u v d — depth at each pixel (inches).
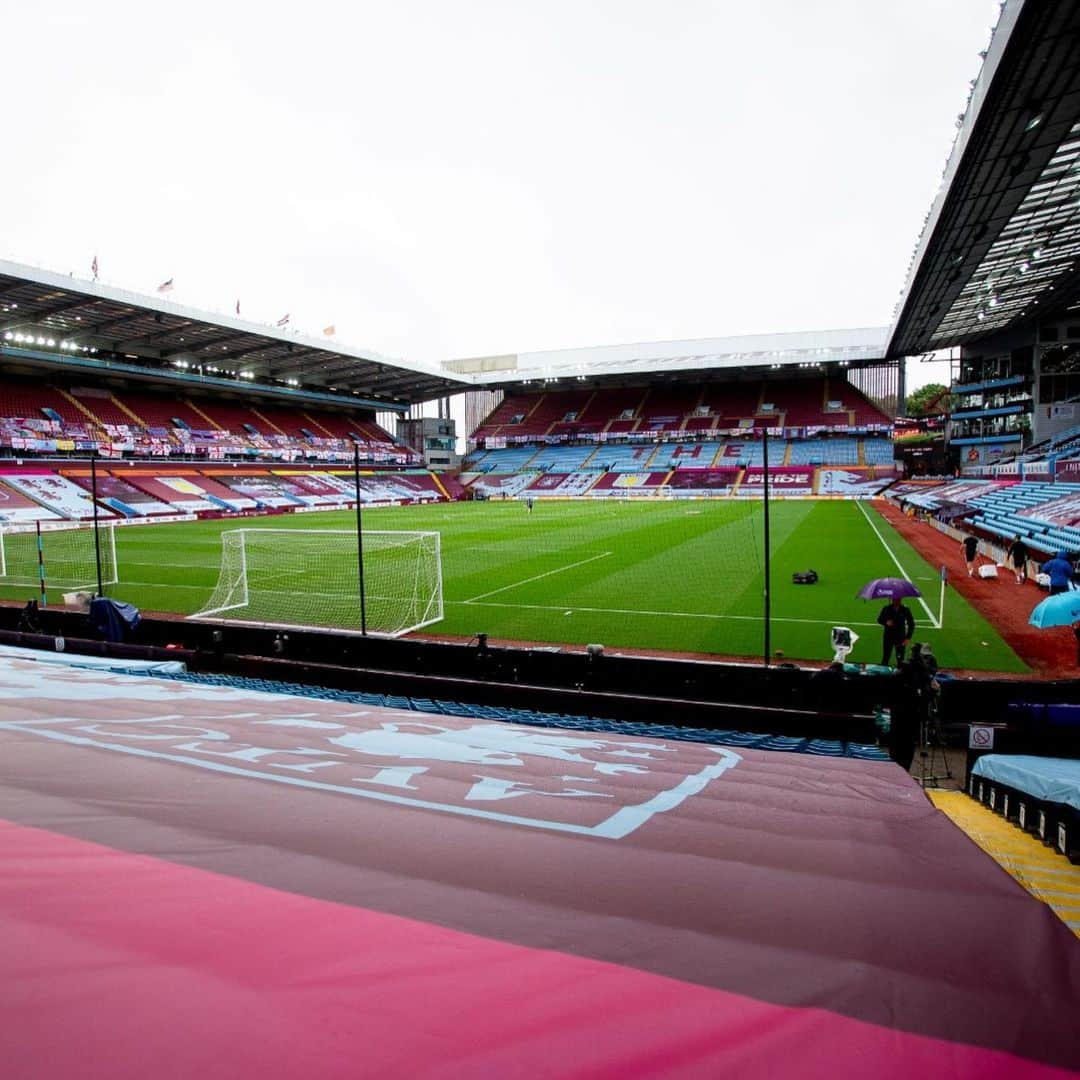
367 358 2063.2
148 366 1875.0
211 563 894.4
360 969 54.6
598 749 184.5
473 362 3009.4
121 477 1724.9
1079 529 688.4
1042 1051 49.5
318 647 436.1
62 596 669.3
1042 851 170.7
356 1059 42.4
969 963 62.9
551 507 1910.7
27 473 1567.4
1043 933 70.7
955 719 301.4
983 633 487.8
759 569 777.6
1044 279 1300.4
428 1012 48.6
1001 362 1779.0
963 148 725.3
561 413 3002.0
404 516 1646.2
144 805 97.1
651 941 63.7
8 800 96.0
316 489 2100.1
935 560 824.9
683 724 294.8
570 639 497.4
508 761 153.8
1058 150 733.9
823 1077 43.9
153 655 412.8
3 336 1583.4
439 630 528.4
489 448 3002.0
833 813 121.0
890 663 413.1
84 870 71.7
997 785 220.4
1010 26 536.1
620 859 87.1
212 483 1877.5
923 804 133.6
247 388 2159.2
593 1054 44.4
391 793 114.3
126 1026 44.4
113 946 55.6
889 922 71.1
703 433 2637.8
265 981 51.6
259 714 204.7
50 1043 41.9
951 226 948.0
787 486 2224.4
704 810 117.0
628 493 2362.2
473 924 65.2
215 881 71.4
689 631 513.0
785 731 283.3
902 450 2386.8
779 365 2453.2
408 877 76.3
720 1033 48.3
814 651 454.9
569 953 60.1
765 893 77.6
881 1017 52.5
